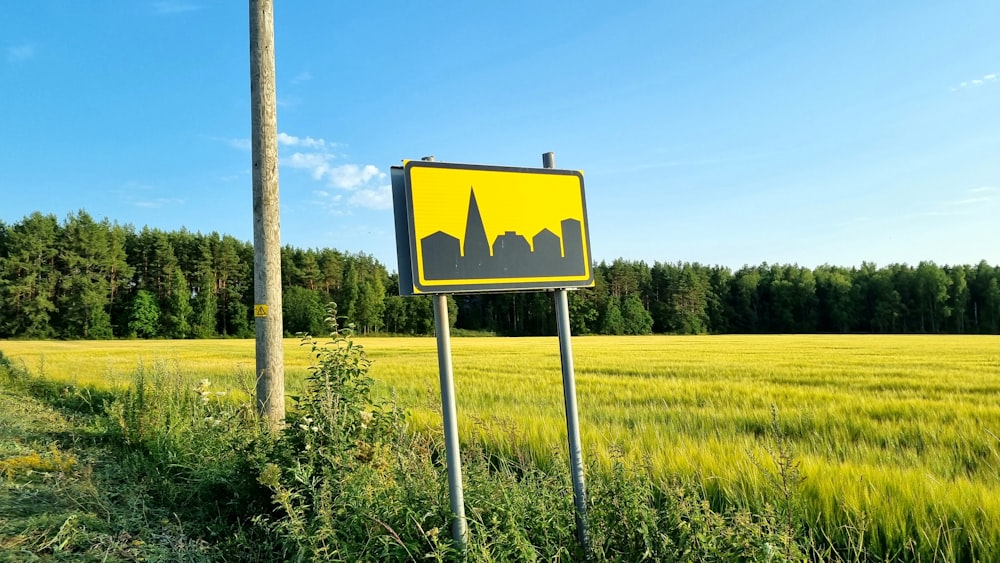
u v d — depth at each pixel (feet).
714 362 73.20
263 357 19.57
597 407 32.35
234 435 16.51
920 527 12.35
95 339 222.69
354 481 11.19
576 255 10.57
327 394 13.32
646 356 89.76
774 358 81.10
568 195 10.66
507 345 143.84
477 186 9.73
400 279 9.24
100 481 15.71
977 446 21.06
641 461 12.30
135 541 11.64
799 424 26.13
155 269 254.47
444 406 9.33
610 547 9.46
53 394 35.70
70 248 232.32
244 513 13.44
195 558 11.18
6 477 15.53
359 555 9.39
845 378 48.75
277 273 20.07
